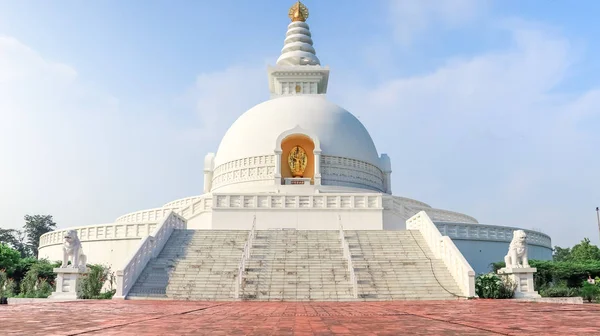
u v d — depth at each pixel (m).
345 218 36.00
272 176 45.03
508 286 22.98
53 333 8.48
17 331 8.81
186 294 22.28
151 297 22.03
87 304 18.00
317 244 28.06
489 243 37.84
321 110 49.22
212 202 36.66
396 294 22.22
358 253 26.89
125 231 36.56
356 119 52.38
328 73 56.75
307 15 66.50
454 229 36.78
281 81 56.81
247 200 36.38
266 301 21.20
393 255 27.00
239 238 29.22
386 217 37.12
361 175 47.53
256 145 46.59
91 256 37.44
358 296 21.80
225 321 11.07
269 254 26.62
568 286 28.67
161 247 27.53
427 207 46.84
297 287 22.67
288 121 47.53
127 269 22.62
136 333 8.57
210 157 52.06
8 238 79.44
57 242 40.44
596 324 10.23
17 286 29.33
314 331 9.02
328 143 46.62
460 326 9.92
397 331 9.04
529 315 12.71
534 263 29.92
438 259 26.00
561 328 9.44
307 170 47.19
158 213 47.28
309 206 36.22
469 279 22.20
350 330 9.20
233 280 23.52
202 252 27.09
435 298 22.02
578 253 58.56
